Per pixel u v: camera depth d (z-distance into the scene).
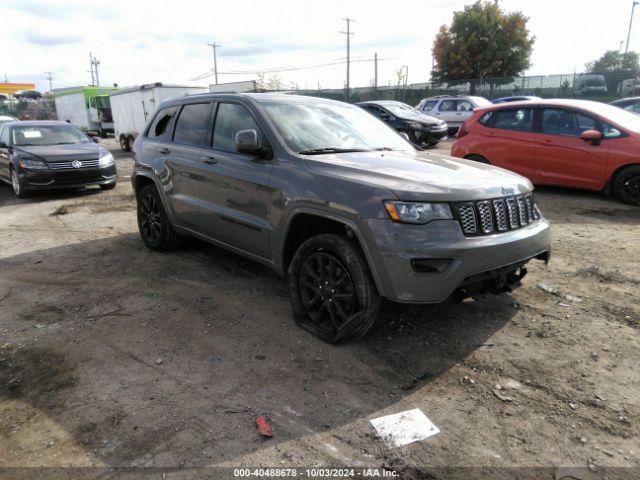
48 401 2.88
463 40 37.97
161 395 2.91
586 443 2.49
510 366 3.21
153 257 5.63
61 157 9.68
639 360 3.24
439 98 21.47
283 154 3.83
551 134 8.26
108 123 29.64
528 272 4.90
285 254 3.85
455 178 3.38
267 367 3.22
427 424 2.64
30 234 6.93
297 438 2.53
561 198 8.20
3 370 3.24
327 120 4.46
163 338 3.64
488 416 2.71
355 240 3.34
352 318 3.33
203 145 4.72
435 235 3.04
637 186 7.46
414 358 3.31
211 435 2.55
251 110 4.25
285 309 4.12
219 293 4.50
